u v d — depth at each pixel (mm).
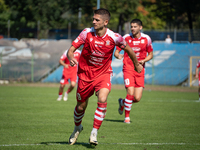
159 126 25547
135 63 18234
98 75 17844
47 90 63688
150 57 28438
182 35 87688
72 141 18453
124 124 26422
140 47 28156
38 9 137375
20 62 86312
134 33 27766
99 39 17062
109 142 19438
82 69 17938
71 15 148500
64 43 89312
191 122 27766
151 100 48344
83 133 22344
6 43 89188
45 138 20219
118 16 135625
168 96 55812
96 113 17250
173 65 82625
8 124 25156
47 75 85812
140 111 35344
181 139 20594
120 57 27547
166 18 130125
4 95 51375
